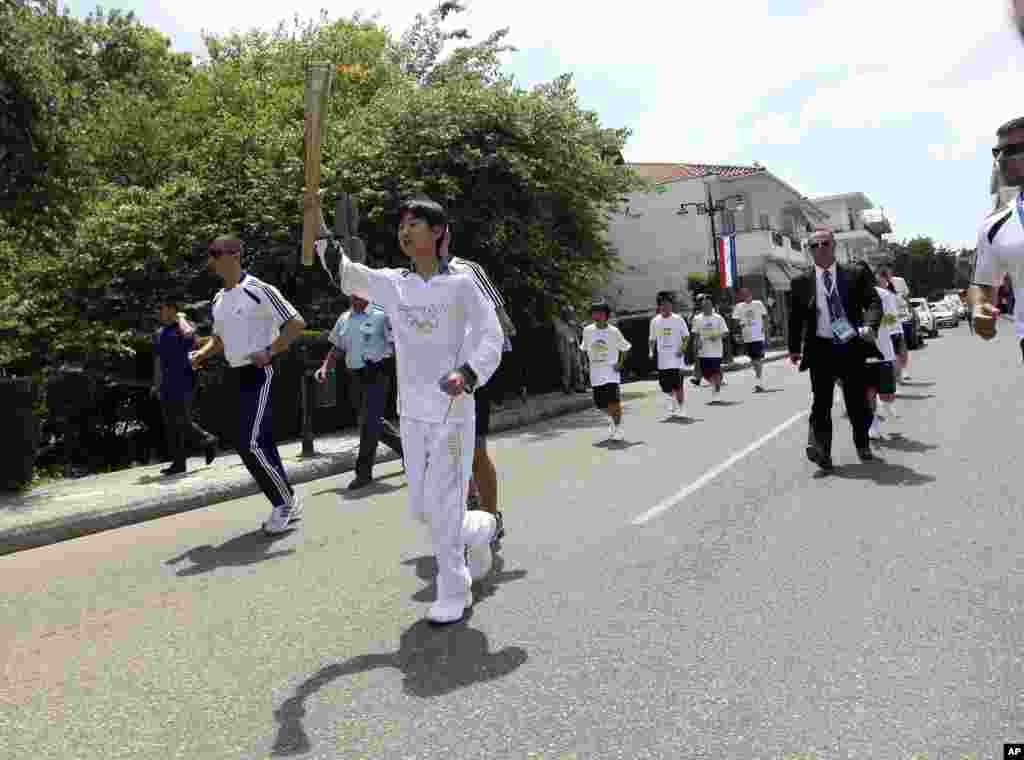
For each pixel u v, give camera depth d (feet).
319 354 41.37
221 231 48.60
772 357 84.74
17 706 10.69
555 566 15.06
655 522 17.89
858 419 23.07
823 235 22.09
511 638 11.57
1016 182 10.88
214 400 37.93
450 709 9.46
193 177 52.95
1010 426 26.55
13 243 43.01
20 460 27.04
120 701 10.57
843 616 11.49
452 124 48.83
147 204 49.08
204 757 8.83
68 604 15.49
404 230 12.52
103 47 73.46
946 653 10.02
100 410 36.91
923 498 18.02
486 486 16.85
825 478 21.16
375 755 8.53
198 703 10.28
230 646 12.26
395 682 10.37
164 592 15.66
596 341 33.83
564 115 51.55
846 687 9.32
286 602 14.21
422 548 17.25
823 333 22.16
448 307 12.42
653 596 12.93
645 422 38.99
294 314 19.57
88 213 45.21
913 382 44.24
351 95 72.59
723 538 16.10
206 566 17.43
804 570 13.70
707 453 27.14
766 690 9.37
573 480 24.36
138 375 43.91
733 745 8.20
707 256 113.19
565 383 60.54
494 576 14.71
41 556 20.33
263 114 62.49
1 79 29.86
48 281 45.73
